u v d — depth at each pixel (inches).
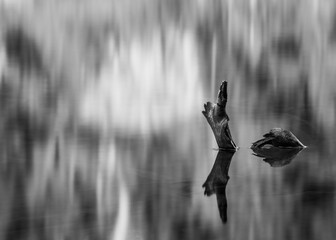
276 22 4938.5
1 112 2042.3
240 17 5334.6
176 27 4680.1
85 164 1435.8
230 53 3472.0
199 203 1163.3
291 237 1005.2
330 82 2588.6
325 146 1569.9
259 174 1338.6
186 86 2576.3
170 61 3243.1
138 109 2102.6
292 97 2277.3
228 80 2682.1
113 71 2967.5
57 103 2208.4
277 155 1488.7
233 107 2097.7
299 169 1373.0
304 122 1860.2
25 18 5147.6
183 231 1035.3
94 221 1077.8
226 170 1374.3
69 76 2812.5
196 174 1346.0
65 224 1066.1
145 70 2994.6
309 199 1176.8
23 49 3607.3
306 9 5895.7
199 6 6323.8
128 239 1005.8
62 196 1208.8
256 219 1081.4
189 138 1678.2
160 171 1376.7
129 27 4692.4
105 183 1290.6
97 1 6648.6
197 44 3841.0
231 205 1150.3
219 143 1558.8
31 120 1927.9
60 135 1727.4
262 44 3794.3
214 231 1033.5
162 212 1119.0
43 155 1515.7
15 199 1191.6
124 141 1651.1
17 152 1545.3
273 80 2657.5
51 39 4035.4
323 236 1007.0
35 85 2576.3
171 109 2102.6
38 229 1042.1
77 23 4916.3
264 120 1886.1
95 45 3816.4
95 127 1834.4
